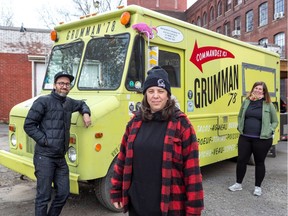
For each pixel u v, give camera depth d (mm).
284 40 26469
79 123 4129
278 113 8852
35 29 16234
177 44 5422
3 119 16016
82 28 5344
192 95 5789
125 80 4547
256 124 5395
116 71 4656
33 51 16203
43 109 3770
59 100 3867
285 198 5438
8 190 5715
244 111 5531
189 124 2402
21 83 16125
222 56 6625
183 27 5574
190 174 2336
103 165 4309
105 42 4902
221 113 6598
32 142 4727
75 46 5344
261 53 8094
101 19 5051
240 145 5629
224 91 6688
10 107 16078
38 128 3783
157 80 2416
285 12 26219
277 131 8859
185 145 2359
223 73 6656
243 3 32531
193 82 5816
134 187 2455
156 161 2361
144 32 4656
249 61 7578
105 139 4320
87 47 5137
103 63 4832
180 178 2361
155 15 4965
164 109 2410
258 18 30094
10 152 5250
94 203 5074
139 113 2543
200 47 5992
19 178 6441
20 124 4992
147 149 2393
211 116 6270
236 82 7094
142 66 4707
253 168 7566
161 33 5094
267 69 8359
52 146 3762
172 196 2336
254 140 5434
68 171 4004
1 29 15773
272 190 5859
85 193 5559
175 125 2369
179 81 5543
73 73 5262
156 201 2355
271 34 27969
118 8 4855
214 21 39594
